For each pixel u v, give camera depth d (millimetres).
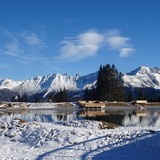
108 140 28969
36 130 31641
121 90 139250
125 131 32688
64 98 150250
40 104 111688
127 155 24172
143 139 28047
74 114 76625
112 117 65562
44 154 25516
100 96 134500
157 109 104250
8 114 77000
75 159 23328
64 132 30641
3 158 23688
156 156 23453
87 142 28453
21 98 164625
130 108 109875
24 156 24656
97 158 23438
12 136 31266
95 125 39156
